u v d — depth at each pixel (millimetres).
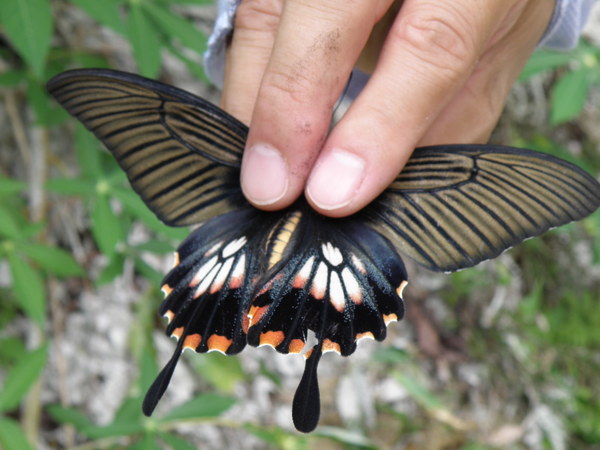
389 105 268
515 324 671
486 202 249
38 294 416
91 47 557
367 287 248
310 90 264
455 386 631
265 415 576
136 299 572
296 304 245
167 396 552
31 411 503
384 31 320
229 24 315
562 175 239
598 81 487
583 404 663
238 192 262
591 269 725
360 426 583
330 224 258
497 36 313
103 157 459
